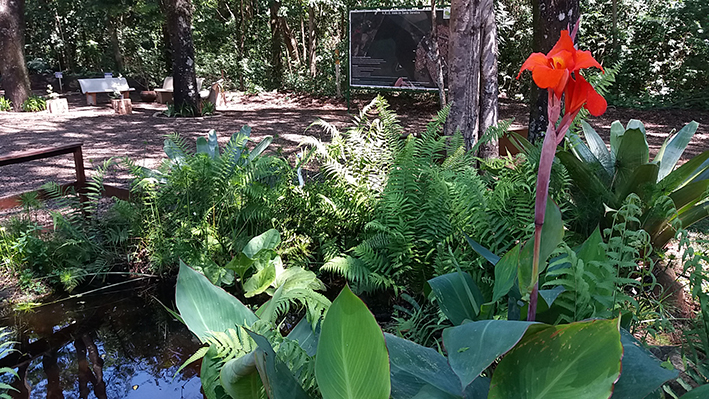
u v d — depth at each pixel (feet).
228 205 13.80
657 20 40.40
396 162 11.46
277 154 15.84
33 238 13.61
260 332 6.34
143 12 51.98
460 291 6.68
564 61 3.75
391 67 35.32
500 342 4.16
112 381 9.31
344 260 11.03
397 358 5.30
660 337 7.84
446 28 32.60
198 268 12.60
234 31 60.75
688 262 5.93
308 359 5.80
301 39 58.85
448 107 12.66
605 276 5.90
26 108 42.09
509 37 42.80
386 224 11.12
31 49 75.00
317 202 13.33
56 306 12.20
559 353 4.22
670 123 32.22
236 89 56.95
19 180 20.85
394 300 11.21
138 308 12.08
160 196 14.26
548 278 6.81
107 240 14.51
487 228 9.87
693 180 10.50
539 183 4.27
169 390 8.99
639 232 5.93
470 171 11.00
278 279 11.51
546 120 15.84
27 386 9.24
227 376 5.48
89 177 20.90
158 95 48.65
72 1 62.28
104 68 66.64
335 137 13.60
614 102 39.04
